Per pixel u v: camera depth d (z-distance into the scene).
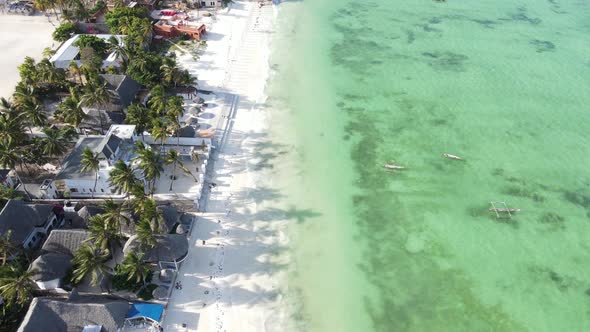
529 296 60.72
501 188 77.31
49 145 69.00
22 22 119.94
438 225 70.50
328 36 126.50
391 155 83.88
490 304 59.72
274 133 88.19
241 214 70.62
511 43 124.94
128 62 96.62
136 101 89.75
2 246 54.38
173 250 58.22
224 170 78.50
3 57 103.69
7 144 66.38
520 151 85.69
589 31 132.25
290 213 71.62
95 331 49.91
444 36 128.25
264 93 99.62
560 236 69.00
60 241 57.84
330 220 70.94
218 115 90.69
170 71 90.81
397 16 140.38
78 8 112.50
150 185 72.31
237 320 56.16
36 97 81.88
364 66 112.38
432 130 90.62
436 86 104.94
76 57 97.81
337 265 64.31
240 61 110.38
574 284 62.28
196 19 128.00
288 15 136.62
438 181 78.50
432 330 56.81
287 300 59.25
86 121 79.75
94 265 52.53
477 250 66.69
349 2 149.12
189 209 69.88
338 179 78.44
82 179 67.56
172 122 76.06
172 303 56.97
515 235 69.06
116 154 69.94
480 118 94.38
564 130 91.44
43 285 55.16
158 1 132.00
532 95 102.31
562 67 113.44
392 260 65.31
